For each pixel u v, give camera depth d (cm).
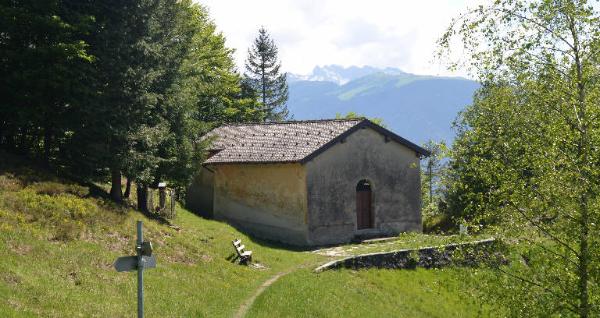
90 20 1917
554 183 1033
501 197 1104
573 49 1095
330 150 2666
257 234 2778
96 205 1817
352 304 1739
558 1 1080
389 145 2875
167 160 2131
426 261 2348
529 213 1063
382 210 2827
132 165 1950
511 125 1127
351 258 2139
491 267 1109
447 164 1233
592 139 1032
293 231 2623
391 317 1761
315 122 2958
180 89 2200
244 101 5322
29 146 2095
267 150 2803
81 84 1853
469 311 2067
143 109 1986
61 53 1806
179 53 2209
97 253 1492
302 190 2588
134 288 1345
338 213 2677
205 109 4400
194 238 2047
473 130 1179
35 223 1504
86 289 1238
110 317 1117
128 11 1962
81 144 1919
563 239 1048
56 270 1280
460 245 1162
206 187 3117
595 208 982
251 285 1705
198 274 1645
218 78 4525
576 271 1029
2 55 1838
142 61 2000
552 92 1103
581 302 1014
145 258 882
